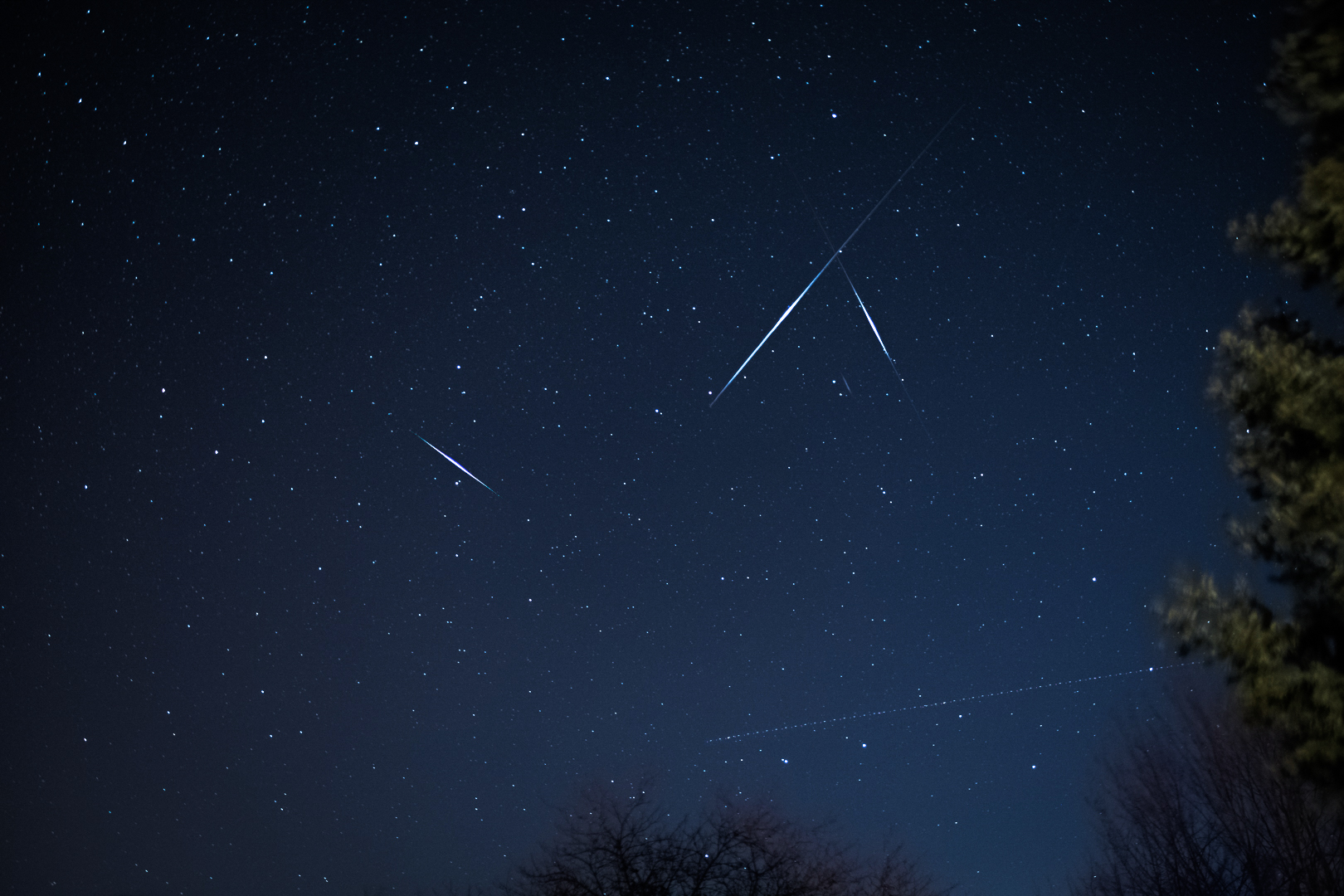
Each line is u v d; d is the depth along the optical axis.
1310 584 4.90
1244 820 10.34
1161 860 11.16
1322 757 4.77
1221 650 5.07
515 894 8.30
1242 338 5.07
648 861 8.18
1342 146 4.79
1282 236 4.94
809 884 8.41
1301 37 4.89
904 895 9.06
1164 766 11.77
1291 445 4.89
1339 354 4.78
